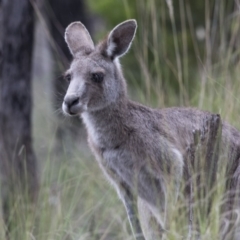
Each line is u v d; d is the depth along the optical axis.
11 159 13.32
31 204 12.26
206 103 12.96
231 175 10.63
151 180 10.86
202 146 9.86
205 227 9.44
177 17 17.36
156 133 10.90
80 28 11.77
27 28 13.72
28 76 13.90
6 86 13.67
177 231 9.67
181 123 11.14
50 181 12.30
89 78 10.88
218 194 9.71
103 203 12.62
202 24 17.30
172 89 15.66
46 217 11.51
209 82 13.32
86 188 12.67
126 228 11.96
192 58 16.97
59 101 14.27
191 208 9.63
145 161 10.80
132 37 11.30
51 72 19.19
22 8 13.59
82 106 10.70
